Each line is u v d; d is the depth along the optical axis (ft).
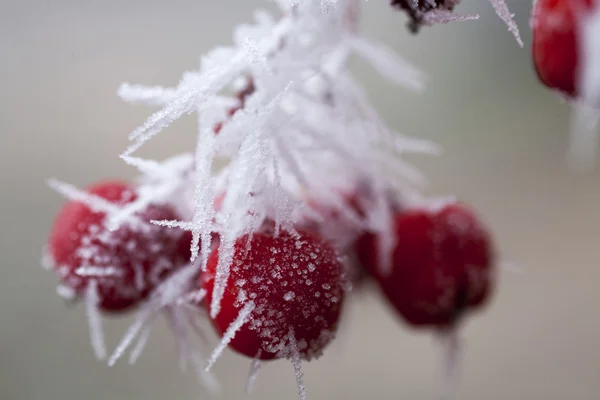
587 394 0.55
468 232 0.33
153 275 0.29
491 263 0.33
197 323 0.29
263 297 0.27
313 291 0.27
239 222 0.27
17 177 0.62
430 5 0.27
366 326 0.61
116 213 0.29
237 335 0.27
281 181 0.29
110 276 0.29
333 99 0.30
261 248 0.27
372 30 0.48
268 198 0.28
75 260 0.29
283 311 0.27
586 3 0.26
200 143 0.27
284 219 0.27
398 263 0.32
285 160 0.29
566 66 0.26
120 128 0.63
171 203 0.29
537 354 0.60
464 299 0.32
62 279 0.29
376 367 0.59
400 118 0.62
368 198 0.32
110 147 0.62
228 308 0.27
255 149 0.27
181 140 0.49
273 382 0.58
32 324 0.59
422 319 0.33
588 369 0.58
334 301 0.27
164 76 0.61
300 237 0.28
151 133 0.27
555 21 0.26
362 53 0.31
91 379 0.57
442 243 0.32
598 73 0.26
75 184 0.60
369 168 0.32
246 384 0.27
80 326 0.59
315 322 0.27
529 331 0.62
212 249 0.28
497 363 0.60
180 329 0.29
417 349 0.60
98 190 0.30
